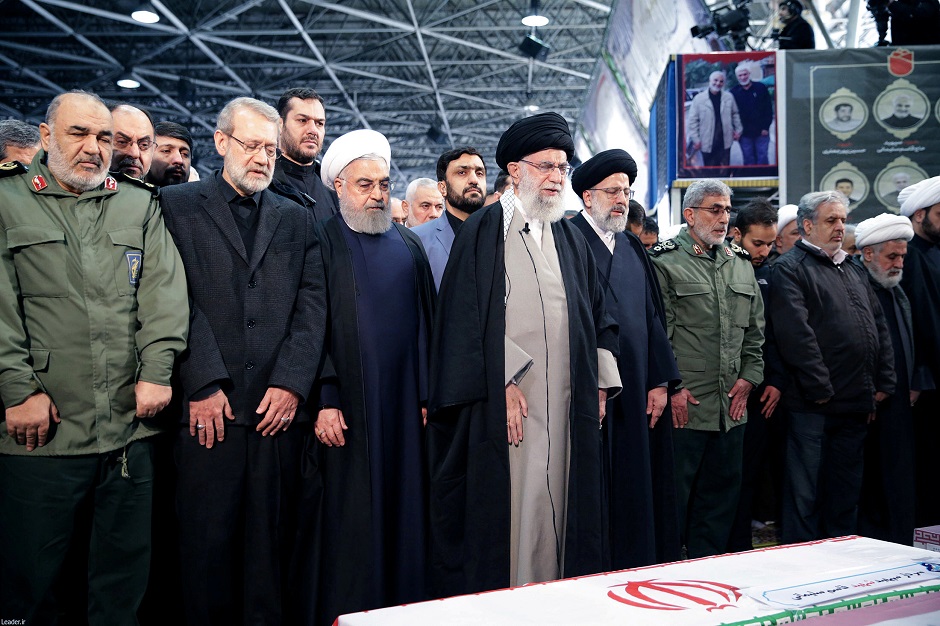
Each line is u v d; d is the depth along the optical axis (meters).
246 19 12.72
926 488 3.78
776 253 4.29
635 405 2.77
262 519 2.29
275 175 3.38
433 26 12.21
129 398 2.15
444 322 2.47
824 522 3.48
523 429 2.43
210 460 2.24
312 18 12.47
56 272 2.07
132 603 2.16
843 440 3.42
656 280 3.02
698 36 6.23
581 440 2.42
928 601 0.95
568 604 0.93
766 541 3.84
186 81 13.28
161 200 2.41
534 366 2.45
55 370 2.05
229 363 2.30
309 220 2.59
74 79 15.09
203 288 2.33
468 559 2.32
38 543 2.02
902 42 5.53
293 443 2.37
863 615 0.91
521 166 2.54
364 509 2.40
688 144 5.40
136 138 2.87
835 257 3.48
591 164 2.92
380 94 16.45
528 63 13.38
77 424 2.06
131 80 14.05
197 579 2.22
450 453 2.43
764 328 3.39
